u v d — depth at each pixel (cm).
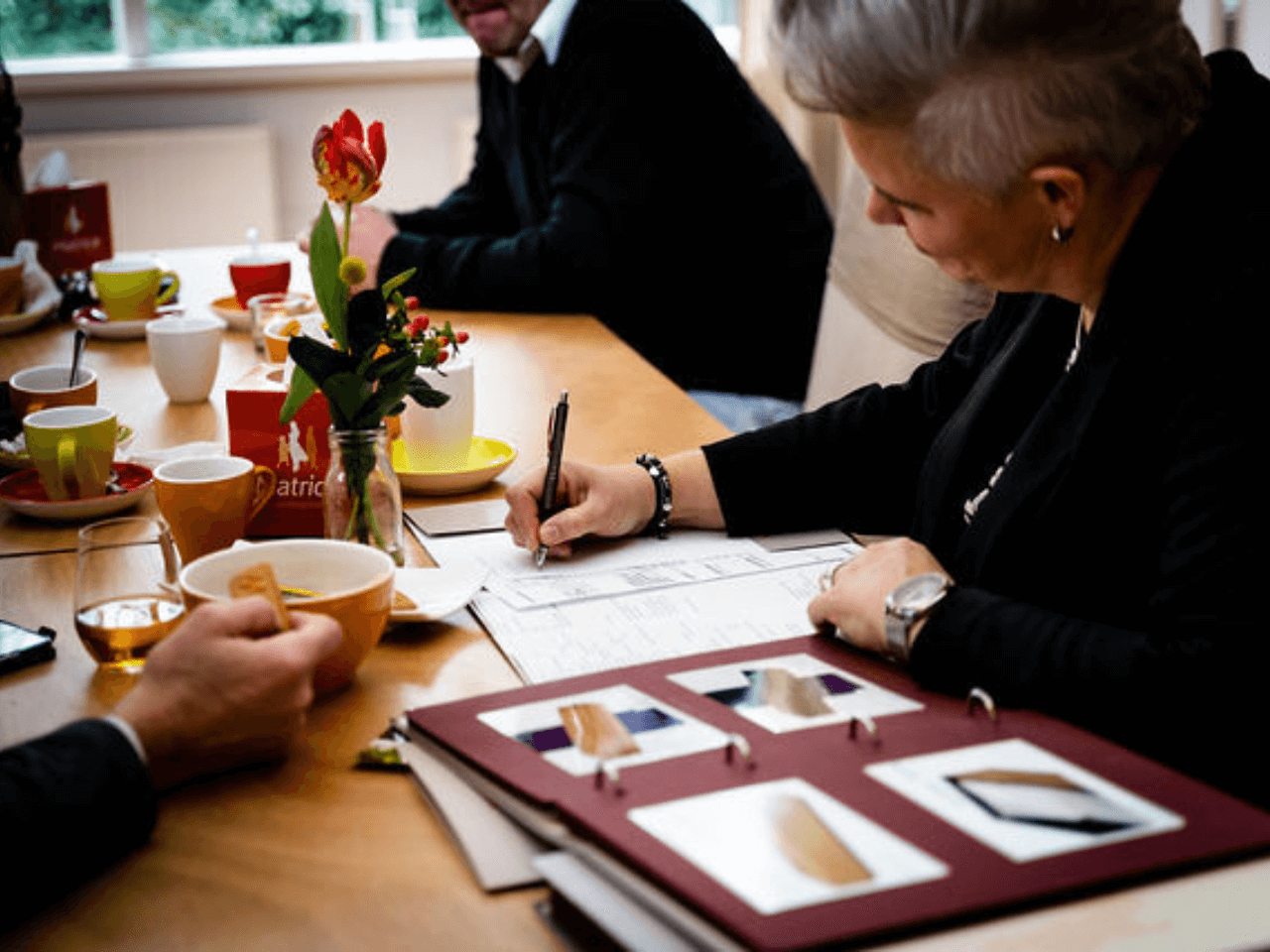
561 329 224
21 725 100
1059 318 126
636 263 254
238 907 80
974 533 118
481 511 143
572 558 131
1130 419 106
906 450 146
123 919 79
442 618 117
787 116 383
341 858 84
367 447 120
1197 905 73
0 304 223
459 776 91
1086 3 91
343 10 442
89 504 141
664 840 77
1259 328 97
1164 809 81
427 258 240
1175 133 100
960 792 83
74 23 426
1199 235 101
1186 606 95
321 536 138
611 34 254
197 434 169
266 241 426
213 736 91
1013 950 70
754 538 137
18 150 239
